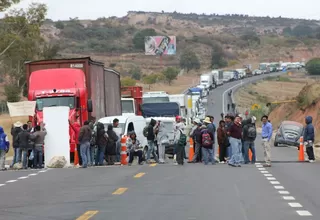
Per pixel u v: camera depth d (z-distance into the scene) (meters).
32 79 55.28
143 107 80.31
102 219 22.39
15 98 125.81
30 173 42.34
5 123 99.44
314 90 151.75
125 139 49.78
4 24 108.75
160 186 32.75
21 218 23.08
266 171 41.38
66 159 48.34
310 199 27.64
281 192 30.17
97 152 49.09
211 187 32.25
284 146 93.25
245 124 48.50
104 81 62.09
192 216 22.94
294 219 22.28
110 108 65.62
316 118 139.00
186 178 36.78
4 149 47.94
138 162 51.06
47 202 27.33
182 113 88.31
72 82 54.56
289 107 170.50
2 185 34.97
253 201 27.00
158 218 22.50
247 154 48.44
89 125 48.12
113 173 40.62
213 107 190.88
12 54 111.00
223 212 23.91
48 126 48.38
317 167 44.75
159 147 51.69
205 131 47.34
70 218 22.80
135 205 25.83
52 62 56.62
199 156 50.03
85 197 28.66
